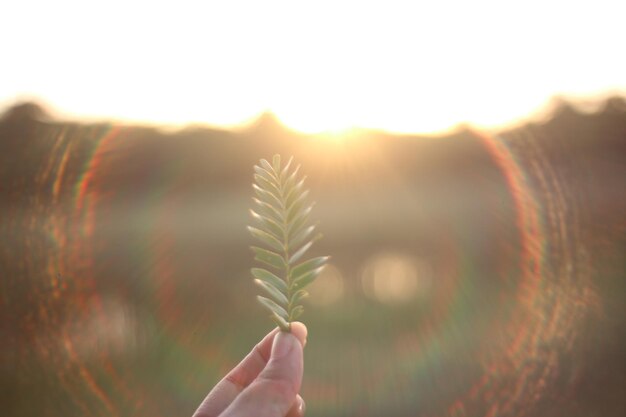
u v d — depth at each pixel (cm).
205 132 2602
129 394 790
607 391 698
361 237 1883
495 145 2162
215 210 2567
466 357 832
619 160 1727
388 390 779
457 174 2581
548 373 754
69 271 1112
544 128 1889
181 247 1822
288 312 155
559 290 1001
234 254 1739
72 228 1240
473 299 1055
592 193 1412
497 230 1602
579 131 1841
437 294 1145
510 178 1823
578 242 1178
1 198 1114
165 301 1140
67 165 1275
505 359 809
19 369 811
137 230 1894
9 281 984
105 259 1358
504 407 705
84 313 969
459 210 2145
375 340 930
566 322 883
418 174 2611
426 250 1655
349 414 750
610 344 800
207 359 916
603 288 973
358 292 1255
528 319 916
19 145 1187
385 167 2617
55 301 977
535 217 1367
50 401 751
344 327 1000
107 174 1948
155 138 2420
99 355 845
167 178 2417
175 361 873
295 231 153
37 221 1091
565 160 1647
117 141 2050
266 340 184
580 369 752
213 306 1134
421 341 909
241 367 183
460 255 1439
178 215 2384
